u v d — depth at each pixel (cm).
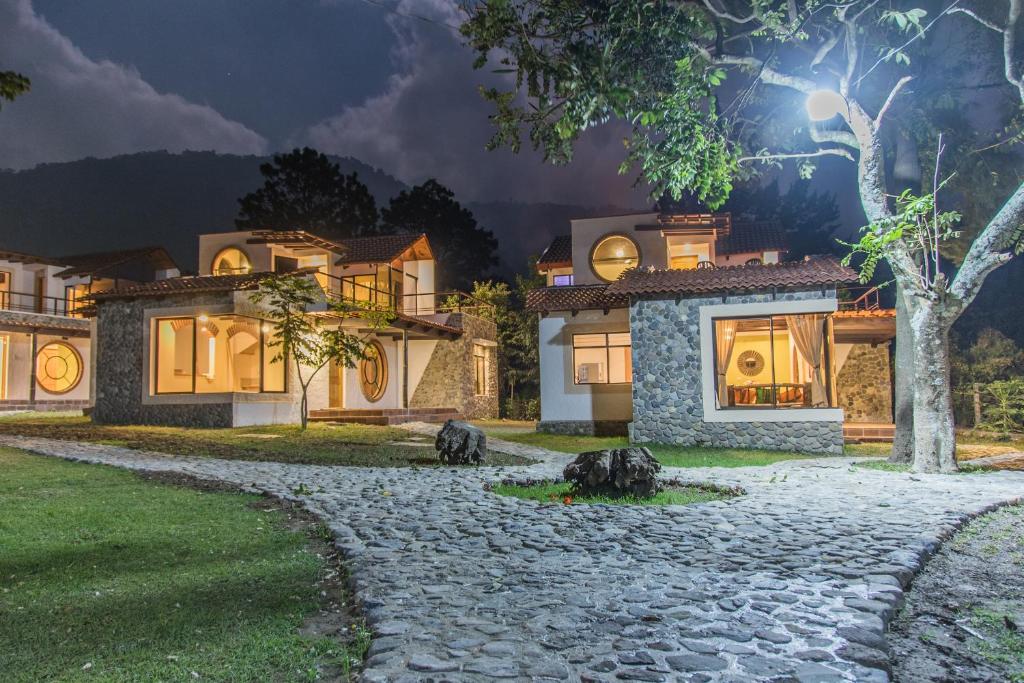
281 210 4212
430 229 4550
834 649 372
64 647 379
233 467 1145
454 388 2589
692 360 1675
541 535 648
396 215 4597
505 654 361
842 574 515
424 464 1247
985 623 450
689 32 938
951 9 1105
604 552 586
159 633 400
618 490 895
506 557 568
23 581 505
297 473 1088
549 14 899
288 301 1736
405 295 2622
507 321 3219
